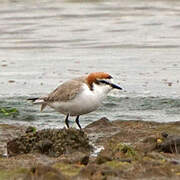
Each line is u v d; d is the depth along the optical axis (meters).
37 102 13.66
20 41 27.09
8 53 24.91
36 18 32.28
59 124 14.84
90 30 29.41
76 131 11.60
